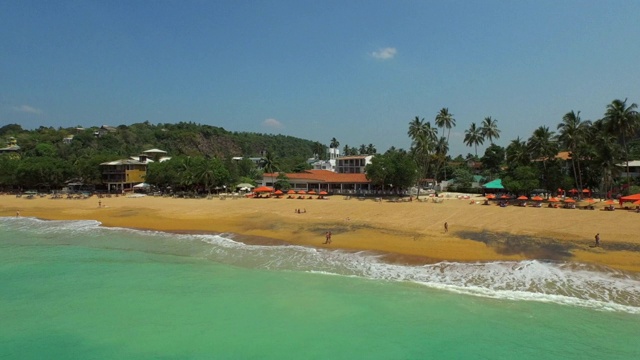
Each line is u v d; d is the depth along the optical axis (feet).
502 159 392.27
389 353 63.00
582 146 228.02
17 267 111.55
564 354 61.26
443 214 171.83
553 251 108.58
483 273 95.61
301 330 71.20
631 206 180.24
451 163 485.97
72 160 423.64
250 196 284.61
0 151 521.65
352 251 119.55
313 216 183.21
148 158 438.40
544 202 214.69
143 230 164.96
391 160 265.95
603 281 87.71
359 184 303.27
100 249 132.26
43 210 239.30
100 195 307.78
